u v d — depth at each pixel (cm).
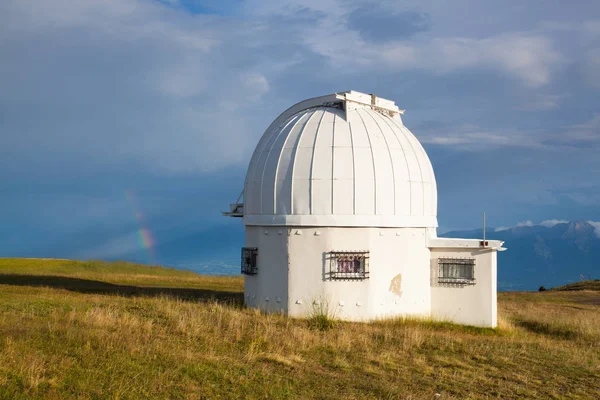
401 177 2458
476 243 2542
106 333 1642
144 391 1202
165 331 1808
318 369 1519
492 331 2484
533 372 1642
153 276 4431
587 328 2489
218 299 2875
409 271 2516
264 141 2691
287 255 2403
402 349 1811
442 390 1408
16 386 1159
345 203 2353
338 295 2359
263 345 1731
